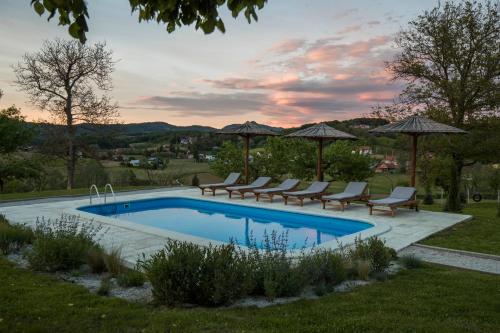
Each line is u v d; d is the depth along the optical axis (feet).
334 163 73.97
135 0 11.23
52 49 73.26
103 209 45.60
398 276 19.60
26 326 12.25
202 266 15.30
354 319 12.96
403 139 60.29
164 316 13.28
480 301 15.31
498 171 107.34
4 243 22.65
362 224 35.76
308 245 30.17
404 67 60.80
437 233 30.55
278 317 13.24
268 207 43.06
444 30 55.88
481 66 54.90
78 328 12.26
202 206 50.01
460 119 56.44
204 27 11.00
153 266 15.53
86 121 77.25
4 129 88.28
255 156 83.05
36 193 55.77
